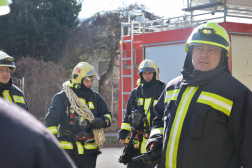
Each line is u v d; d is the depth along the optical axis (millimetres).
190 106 1965
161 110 2414
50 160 679
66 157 726
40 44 14695
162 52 6410
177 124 1983
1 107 676
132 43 7074
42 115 10531
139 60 6906
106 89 12664
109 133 9477
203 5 6293
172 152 1973
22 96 3656
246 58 5430
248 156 1774
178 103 2045
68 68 13789
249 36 5508
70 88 3303
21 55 15297
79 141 3160
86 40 13383
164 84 3508
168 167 2004
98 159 6227
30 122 690
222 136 1852
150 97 3422
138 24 8008
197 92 1970
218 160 1836
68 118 3199
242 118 1848
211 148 1842
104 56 13289
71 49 13742
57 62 14898
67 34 14570
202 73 1998
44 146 677
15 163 642
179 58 6094
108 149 7316
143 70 3428
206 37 1989
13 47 15016
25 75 10828
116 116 11727
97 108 3516
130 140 3359
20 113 698
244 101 1854
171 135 2002
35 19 14648
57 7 15344
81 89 3365
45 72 10836
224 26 5277
